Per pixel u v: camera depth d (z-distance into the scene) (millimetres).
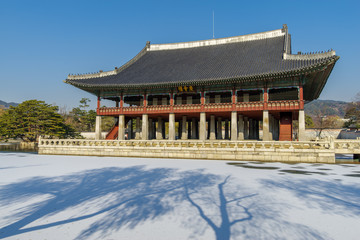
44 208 11641
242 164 26172
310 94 44156
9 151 46219
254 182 17109
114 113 43906
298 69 30531
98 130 44500
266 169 22781
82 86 42062
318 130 70562
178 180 17953
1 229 9109
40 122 58062
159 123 49375
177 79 38500
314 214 10719
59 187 15992
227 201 12664
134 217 10383
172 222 9797
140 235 8562
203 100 39156
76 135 68250
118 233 8734
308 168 23453
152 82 38969
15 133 57500
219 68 39438
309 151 27344
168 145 33594
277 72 31703
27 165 26422
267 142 28859
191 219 10117
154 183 17000
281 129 37688
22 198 13398
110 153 34844
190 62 45156
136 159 31281
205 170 22250
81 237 8375
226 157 30062
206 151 30875
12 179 18719
